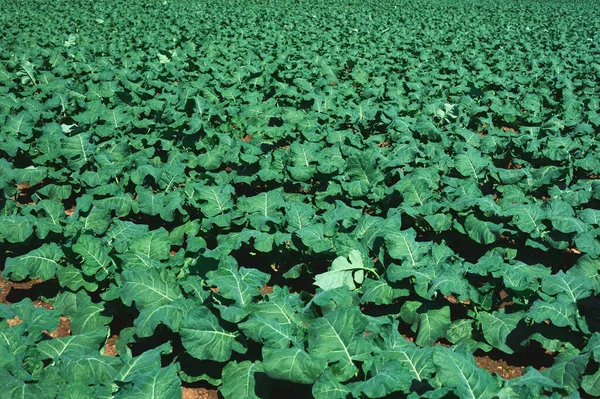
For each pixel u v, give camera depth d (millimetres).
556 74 12945
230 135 8969
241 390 3973
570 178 7359
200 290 4648
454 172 7547
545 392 3992
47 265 5141
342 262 5043
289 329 4109
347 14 24672
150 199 6367
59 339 4281
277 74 12570
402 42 17297
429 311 4660
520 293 4699
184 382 4383
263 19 22078
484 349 4613
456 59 15070
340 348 3861
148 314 4246
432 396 3182
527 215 5809
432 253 5066
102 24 19844
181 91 10531
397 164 7180
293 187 7164
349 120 9273
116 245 5520
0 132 8422
